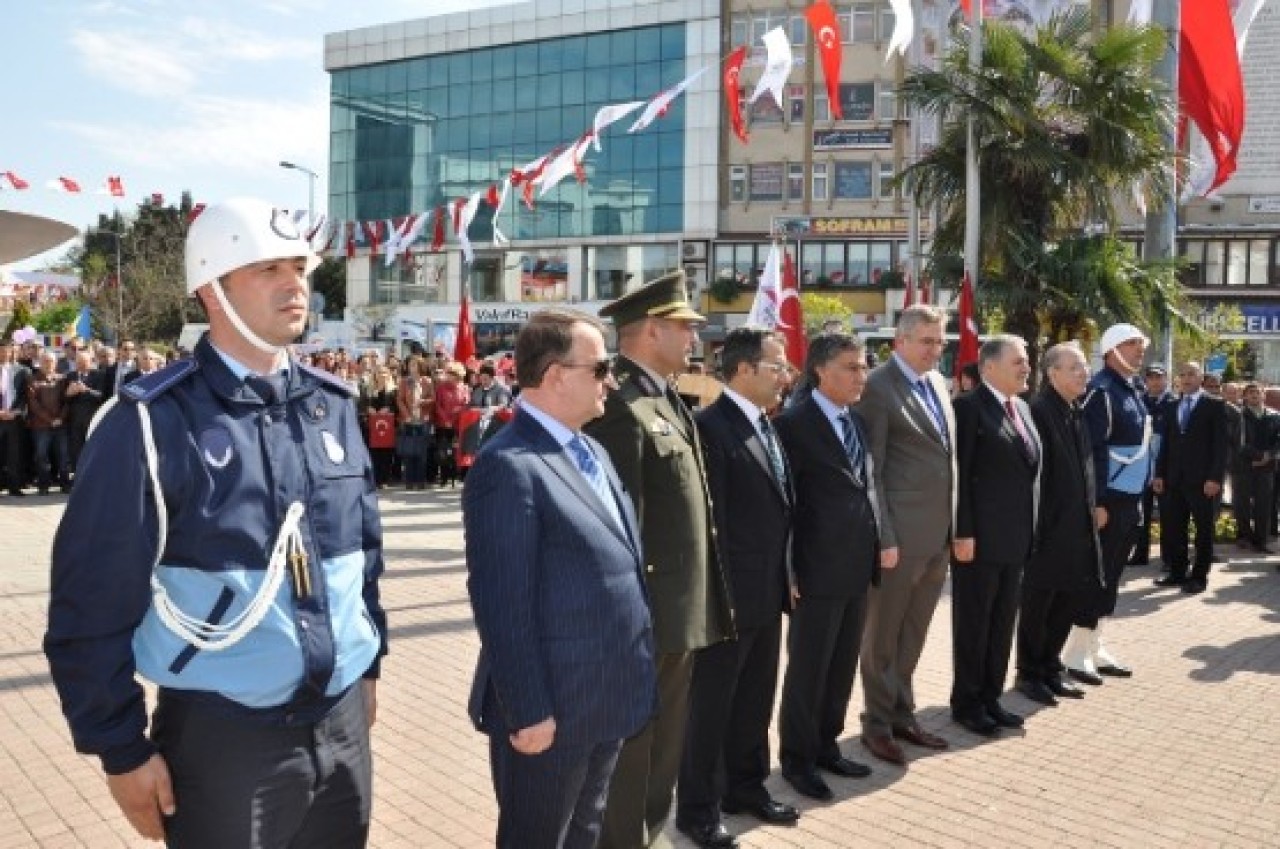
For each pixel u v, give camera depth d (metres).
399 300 48.31
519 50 45.47
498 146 46.22
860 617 4.75
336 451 2.52
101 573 2.15
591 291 44.38
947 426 5.13
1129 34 11.05
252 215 2.35
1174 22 11.71
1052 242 11.90
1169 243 12.02
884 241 39.25
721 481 4.12
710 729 4.05
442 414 15.96
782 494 4.25
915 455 5.00
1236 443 11.67
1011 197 11.51
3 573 8.81
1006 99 10.84
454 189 47.25
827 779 4.75
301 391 2.49
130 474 2.17
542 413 2.96
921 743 5.18
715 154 41.47
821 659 4.56
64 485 14.53
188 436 2.26
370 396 16.17
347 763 2.47
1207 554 9.30
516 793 2.86
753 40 40.94
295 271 2.41
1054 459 5.84
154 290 41.28
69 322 39.91
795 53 40.03
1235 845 4.11
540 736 2.70
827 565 4.49
